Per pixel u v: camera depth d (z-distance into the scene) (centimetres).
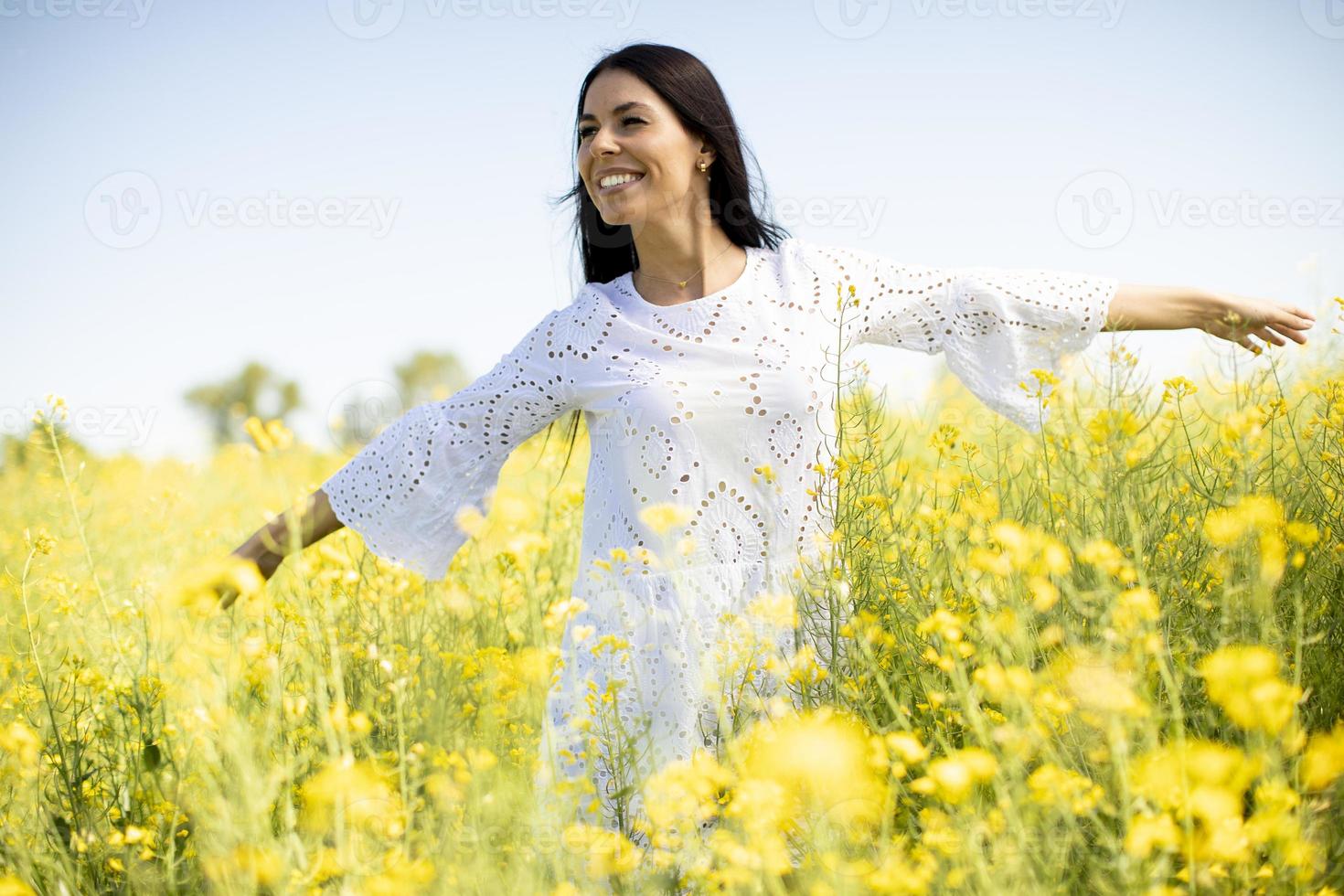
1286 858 143
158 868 201
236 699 197
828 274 248
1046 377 241
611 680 198
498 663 226
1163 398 252
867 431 255
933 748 202
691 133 246
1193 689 198
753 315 239
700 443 232
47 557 332
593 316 245
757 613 210
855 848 169
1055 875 155
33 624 269
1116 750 150
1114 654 181
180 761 217
